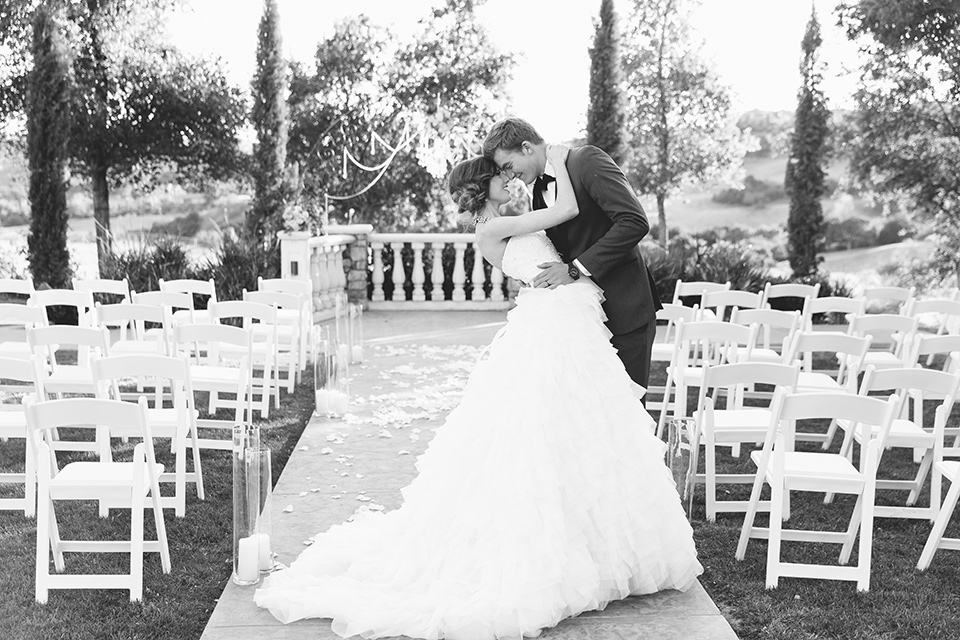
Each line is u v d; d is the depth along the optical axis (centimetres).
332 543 369
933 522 432
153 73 1418
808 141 1241
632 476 330
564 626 312
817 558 385
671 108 1460
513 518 314
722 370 406
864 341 471
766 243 1803
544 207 375
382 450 540
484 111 1509
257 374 769
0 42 1378
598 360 341
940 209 1369
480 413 341
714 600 343
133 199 1580
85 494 344
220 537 407
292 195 1173
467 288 1241
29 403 334
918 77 1284
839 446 571
